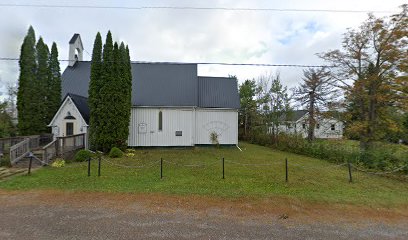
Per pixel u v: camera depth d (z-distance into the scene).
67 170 11.20
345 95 17.27
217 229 5.54
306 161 16.27
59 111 16.84
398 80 14.22
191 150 19.62
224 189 8.66
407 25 13.96
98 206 6.83
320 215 6.68
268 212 6.74
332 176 11.56
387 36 14.72
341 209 7.18
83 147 16.47
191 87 21.77
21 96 17.34
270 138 25.77
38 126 17.56
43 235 5.00
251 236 5.23
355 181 10.73
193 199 7.57
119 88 16.38
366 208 7.34
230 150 20.36
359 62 16.58
